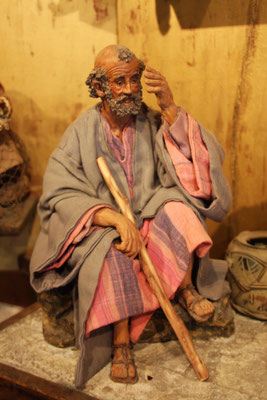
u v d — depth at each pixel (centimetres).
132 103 202
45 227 220
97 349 200
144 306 195
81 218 196
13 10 286
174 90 268
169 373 197
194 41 255
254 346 213
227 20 245
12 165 279
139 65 205
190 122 209
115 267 191
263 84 247
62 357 211
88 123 217
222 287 226
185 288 212
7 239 329
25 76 297
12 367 205
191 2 248
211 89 259
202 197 210
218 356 206
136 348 216
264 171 261
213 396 182
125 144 219
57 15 278
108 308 189
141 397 183
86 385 192
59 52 285
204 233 200
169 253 204
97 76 199
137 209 220
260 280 229
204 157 209
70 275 196
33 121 305
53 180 215
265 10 237
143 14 261
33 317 245
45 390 190
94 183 216
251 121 256
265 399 179
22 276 324
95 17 271
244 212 273
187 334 193
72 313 220
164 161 213
